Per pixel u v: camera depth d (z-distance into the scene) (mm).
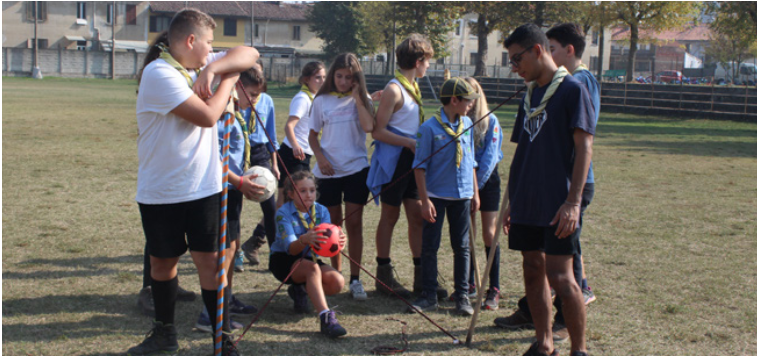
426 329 4543
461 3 44281
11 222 7324
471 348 4188
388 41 54438
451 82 4828
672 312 4867
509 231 3891
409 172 4988
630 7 39844
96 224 7355
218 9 66000
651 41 42812
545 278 3879
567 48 4426
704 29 78125
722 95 29312
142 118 3660
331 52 55906
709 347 4211
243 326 4523
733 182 11406
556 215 3578
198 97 3598
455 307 5039
